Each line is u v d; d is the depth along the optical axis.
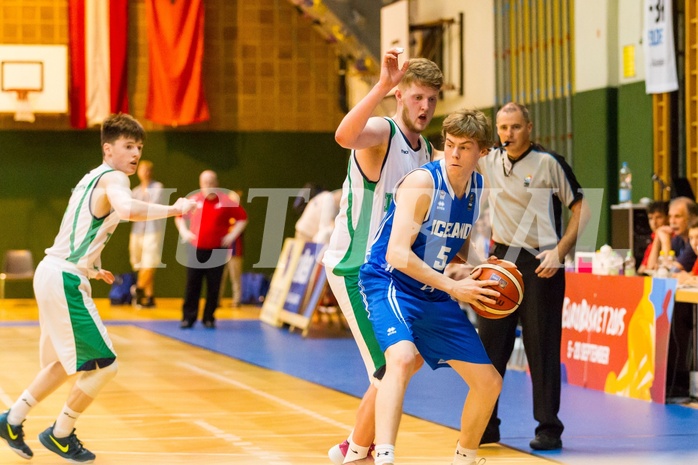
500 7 20.38
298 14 27.00
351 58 24.70
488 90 21.25
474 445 6.21
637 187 16.70
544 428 8.26
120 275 24.91
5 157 25.62
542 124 19.19
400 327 5.88
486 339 8.17
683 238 12.30
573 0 18.08
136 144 7.83
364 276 6.25
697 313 10.98
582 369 12.12
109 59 25.77
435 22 22.41
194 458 7.80
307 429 9.17
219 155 26.69
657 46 15.82
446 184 6.02
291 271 19.73
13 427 7.73
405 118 6.56
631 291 11.35
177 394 11.39
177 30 25.91
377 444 5.58
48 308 7.51
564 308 12.59
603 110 17.28
